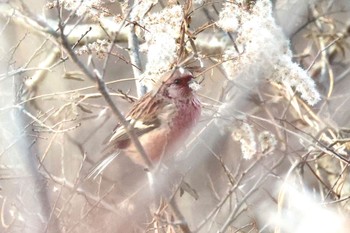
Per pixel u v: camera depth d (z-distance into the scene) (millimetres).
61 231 11125
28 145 11953
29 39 15125
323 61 16078
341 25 17031
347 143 13609
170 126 12211
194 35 11852
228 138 13180
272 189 13109
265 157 11867
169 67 11461
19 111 12383
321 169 14211
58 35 8727
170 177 11656
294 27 15945
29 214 11312
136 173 12773
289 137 13680
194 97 12289
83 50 11383
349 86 15719
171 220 10938
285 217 12805
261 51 11211
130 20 11656
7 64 12617
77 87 15875
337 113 15086
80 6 11062
